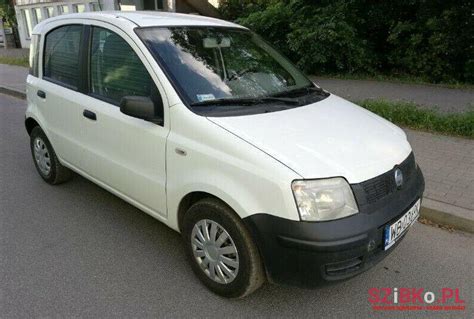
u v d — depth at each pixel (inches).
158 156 115.6
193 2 658.8
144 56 119.2
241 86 124.6
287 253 91.5
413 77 406.0
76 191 175.6
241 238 99.4
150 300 109.6
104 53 134.6
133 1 593.9
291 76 144.5
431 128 241.6
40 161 181.6
